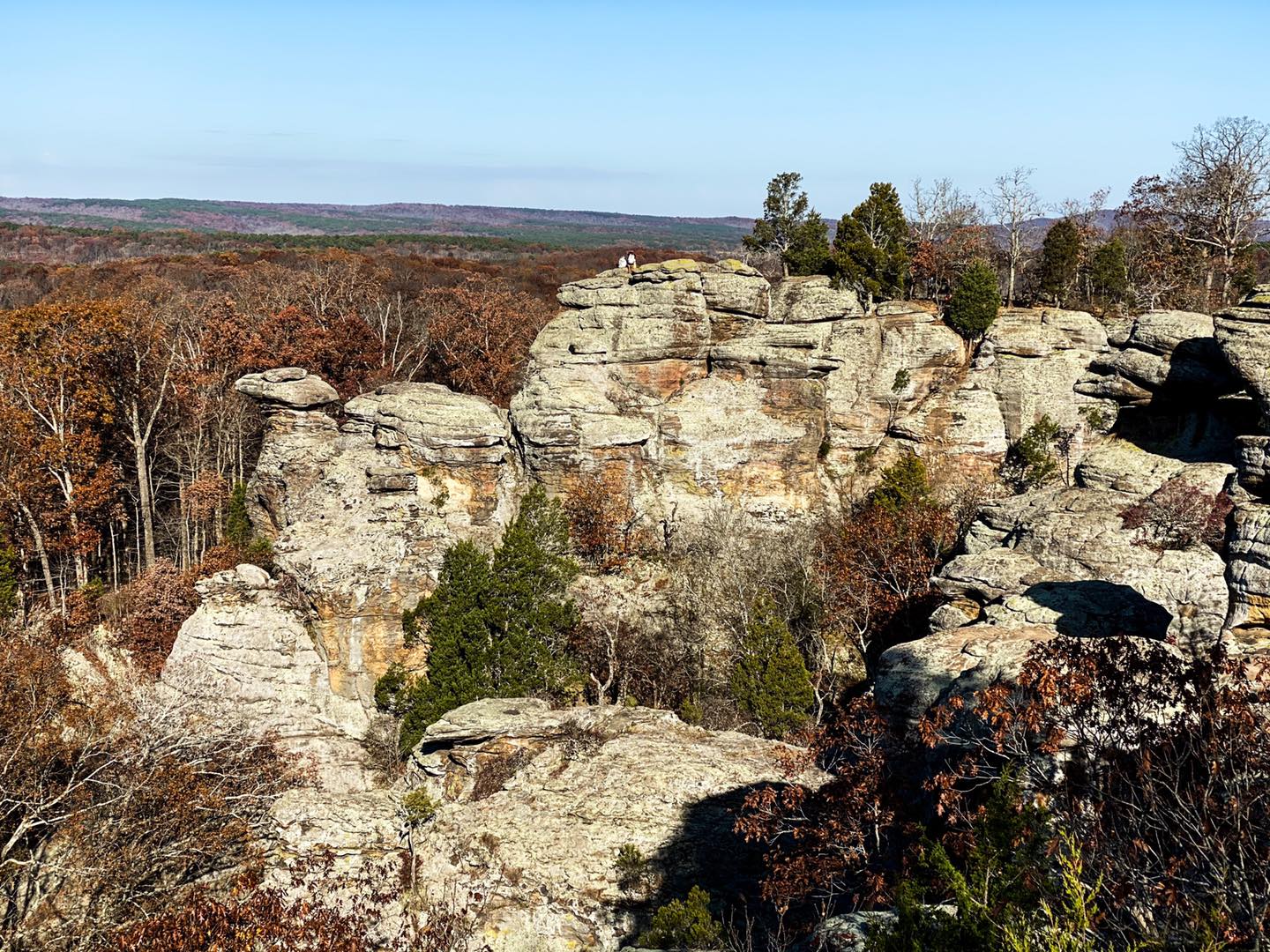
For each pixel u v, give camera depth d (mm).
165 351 83875
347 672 48625
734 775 34250
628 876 30516
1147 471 52344
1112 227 98250
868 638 54062
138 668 51969
